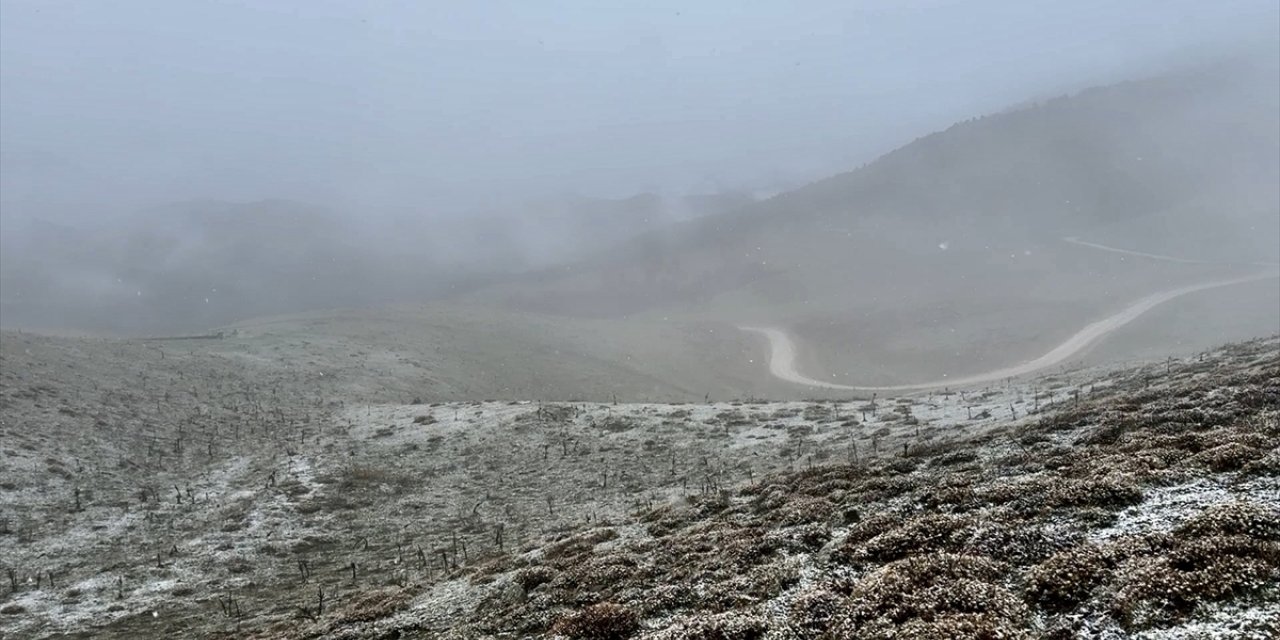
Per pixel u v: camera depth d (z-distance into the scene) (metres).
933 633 10.49
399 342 100.25
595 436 47.72
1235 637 8.85
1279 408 19.67
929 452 25.17
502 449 46.78
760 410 51.16
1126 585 10.73
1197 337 88.50
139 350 68.75
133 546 33.53
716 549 18.55
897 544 14.95
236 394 60.81
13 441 41.56
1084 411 25.12
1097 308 112.56
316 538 34.44
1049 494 15.63
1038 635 10.34
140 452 45.16
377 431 51.97
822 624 12.41
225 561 31.44
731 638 12.59
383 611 20.25
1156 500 14.15
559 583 18.34
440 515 37.16
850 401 54.56
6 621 25.80
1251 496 13.09
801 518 19.58
